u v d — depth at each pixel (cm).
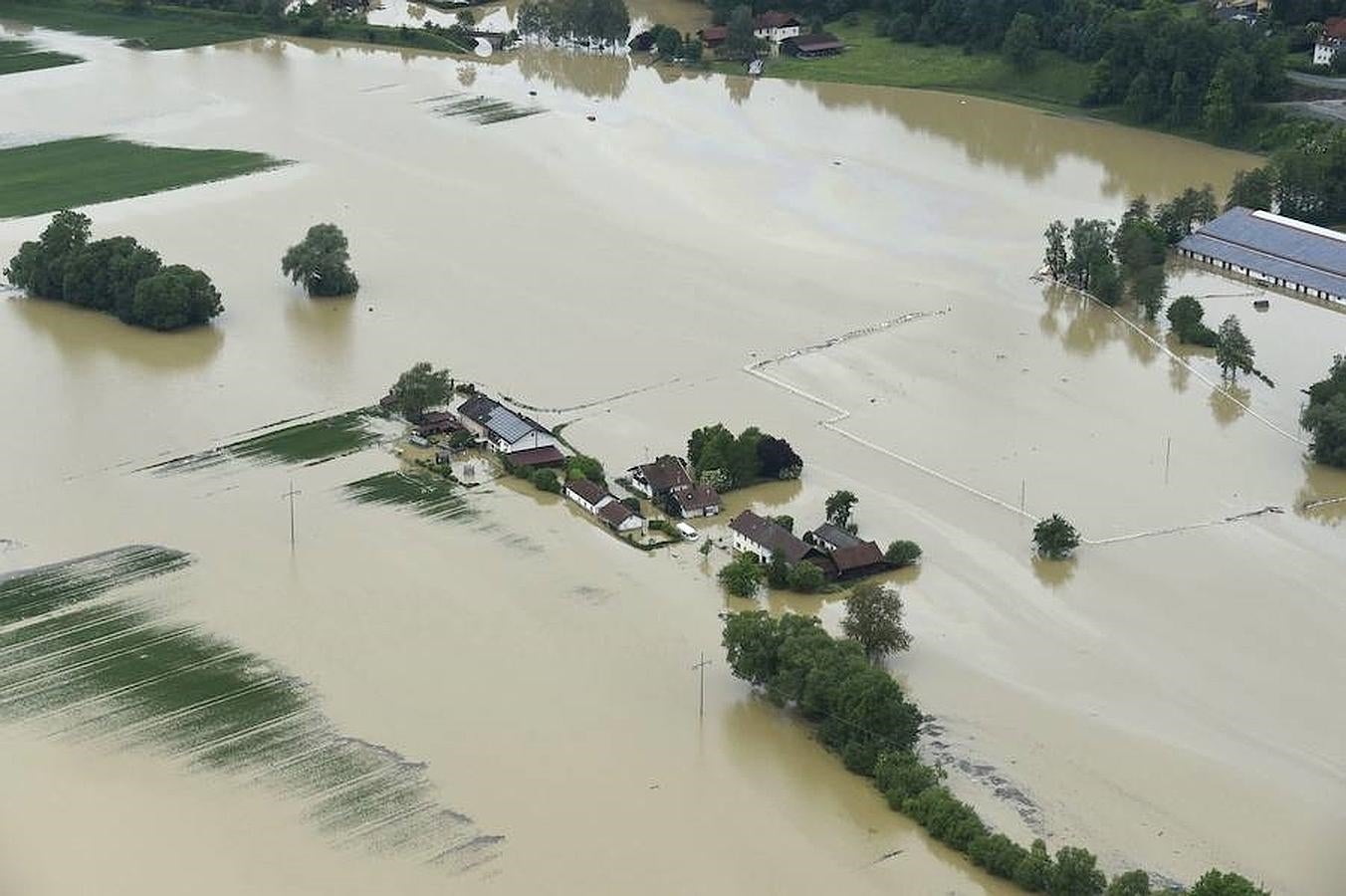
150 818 17838
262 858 17250
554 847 17412
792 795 18250
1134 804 18150
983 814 17975
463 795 18188
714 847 17438
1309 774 18688
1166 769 18738
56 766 18675
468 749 18950
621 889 16825
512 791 18262
